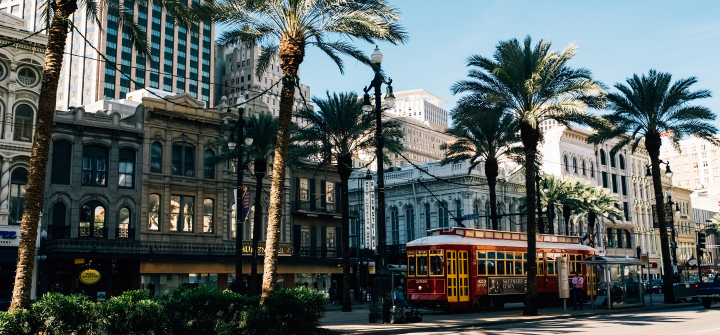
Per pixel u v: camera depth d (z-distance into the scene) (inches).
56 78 591.8
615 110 1451.8
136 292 615.2
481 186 2464.3
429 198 2506.2
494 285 1125.1
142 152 1539.1
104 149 1486.2
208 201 1673.2
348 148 1359.5
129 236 1488.7
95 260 1402.6
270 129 1321.4
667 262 1385.3
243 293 1053.8
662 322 819.4
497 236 1182.9
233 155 1402.6
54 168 1397.6
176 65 5088.6
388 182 2664.9
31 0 4589.1
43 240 1330.0
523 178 2672.2
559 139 2965.1
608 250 3107.8
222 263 1595.7
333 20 805.9
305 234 1936.5
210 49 5418.3
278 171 740.0
